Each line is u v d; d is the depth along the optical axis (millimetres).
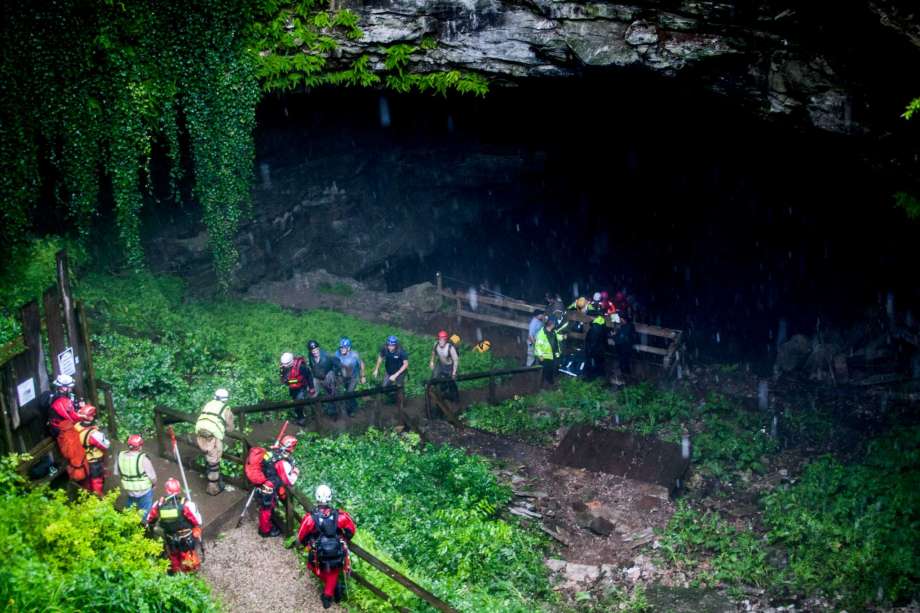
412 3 20234
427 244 32156
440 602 10906
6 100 18359
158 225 24672
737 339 32469
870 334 25062
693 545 15867
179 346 20156
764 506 17219
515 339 25406
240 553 12211
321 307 27250
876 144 19391
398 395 18969
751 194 31422
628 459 18469
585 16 19672
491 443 18891
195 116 20953
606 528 16297
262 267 27766
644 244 35969
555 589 14359
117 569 10172
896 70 17891
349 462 15875
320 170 28469
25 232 19938
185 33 20016
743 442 19406
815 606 14094
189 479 13633
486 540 14344
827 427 20312
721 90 19938
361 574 11883
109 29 19062
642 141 30047
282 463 12141
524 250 35250
